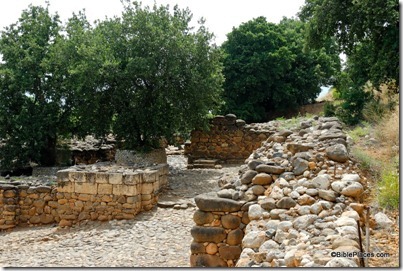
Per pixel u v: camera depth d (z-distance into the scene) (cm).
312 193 520
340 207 485
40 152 1554
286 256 393
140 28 1336
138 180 935
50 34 1595
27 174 1539
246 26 2578
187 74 1338
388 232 467
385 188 539
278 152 691
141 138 1463
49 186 1015
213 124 1585
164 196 1059
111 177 930
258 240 457
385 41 1180
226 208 534
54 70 1492
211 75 1402
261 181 584
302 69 2673
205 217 540
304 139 758
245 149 1559
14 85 1441
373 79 1208
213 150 1587
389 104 1123
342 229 423
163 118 1398
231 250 529
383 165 652
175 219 882
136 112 1351
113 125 1413
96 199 941
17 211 1012
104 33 1389
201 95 1341
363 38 1308
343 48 1424
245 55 2503
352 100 1338
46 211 1008
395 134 812
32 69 1505
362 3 1189
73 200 959
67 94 1527
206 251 535
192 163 1555
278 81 2555
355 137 891
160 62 1345
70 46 1373
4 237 922
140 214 938
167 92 1344
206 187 1155
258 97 2522
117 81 1330
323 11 1344
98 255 709
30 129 1455
